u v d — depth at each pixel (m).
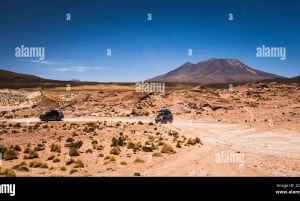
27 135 40.38
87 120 63.47
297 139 42.12
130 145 32.72
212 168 23.30
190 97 96.81
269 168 23.47
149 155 28.56
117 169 22.69
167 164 24.78
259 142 39.38
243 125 59.94
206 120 69.69
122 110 82.94
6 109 95.44
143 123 56.75
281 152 31.88
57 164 24.45
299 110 85.81
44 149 30.95
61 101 90.44
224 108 90.19
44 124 53.22
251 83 138.12
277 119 69.25
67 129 46.78
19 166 22.56
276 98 110.50
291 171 22.47
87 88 152.25
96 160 26.12
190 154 29.66
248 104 99.50
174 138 39.25
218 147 34.62
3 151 28.55
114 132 44.62
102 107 85.06
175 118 73.25
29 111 81.50
